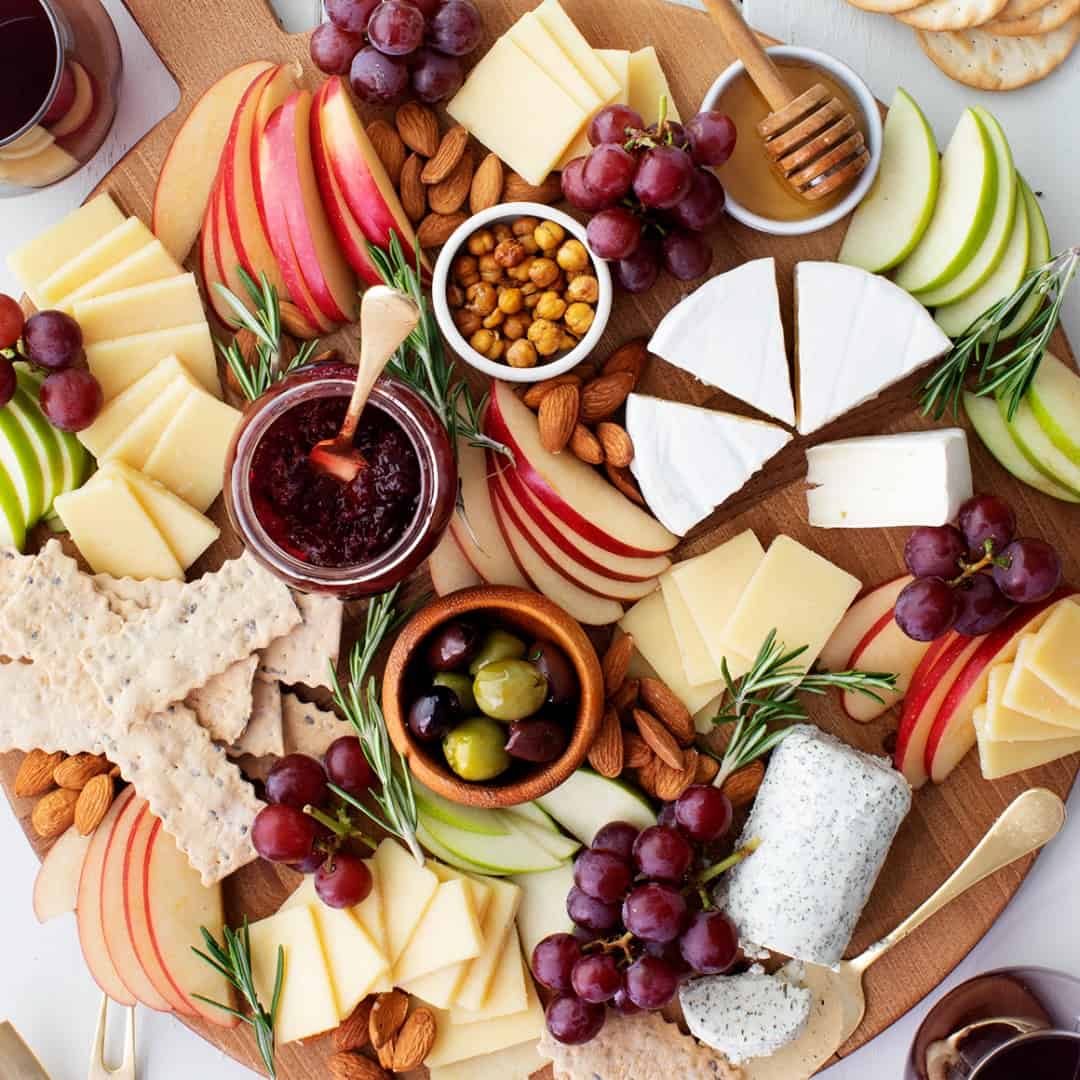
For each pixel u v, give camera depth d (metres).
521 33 0.80
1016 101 0.84
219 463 0.81
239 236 0.80
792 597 0.81
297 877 0.82
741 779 0.81
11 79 0.79
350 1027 0.81
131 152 0.82
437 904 0.81
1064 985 0.80
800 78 0.80
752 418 0.81
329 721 0.82
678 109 0.81
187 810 0.81
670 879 0.78
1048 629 0.79
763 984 0.80
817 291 0.79
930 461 0.79
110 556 0.81
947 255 0.80
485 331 0.80
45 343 0.78
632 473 0.82
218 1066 0.86
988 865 0.80
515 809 0.82
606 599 0.82
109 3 0.84
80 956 0.87
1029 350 0.78
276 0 0.84
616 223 0.77
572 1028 0.79
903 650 0.81
